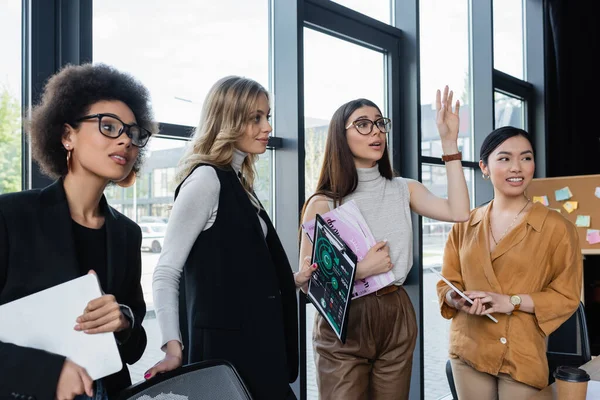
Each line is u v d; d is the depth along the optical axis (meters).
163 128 1.96
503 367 1.91
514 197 2.05
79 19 1.69
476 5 3.98
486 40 3.96
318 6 2.61
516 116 4.55
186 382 1.02
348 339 1.77
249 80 1.46
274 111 2.44
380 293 1.78
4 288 0.93
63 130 1.04
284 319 1.46
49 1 1.65
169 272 1.27
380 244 1.75
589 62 4.50
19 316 0.86
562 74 4.48
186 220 1.28
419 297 3.02
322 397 1.81
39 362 0.84
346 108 1.85
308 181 2.61
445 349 3.50
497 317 1.95
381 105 3.09
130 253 1.15
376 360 1.82
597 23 4.51
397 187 1.92
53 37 1.66
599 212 3.54
